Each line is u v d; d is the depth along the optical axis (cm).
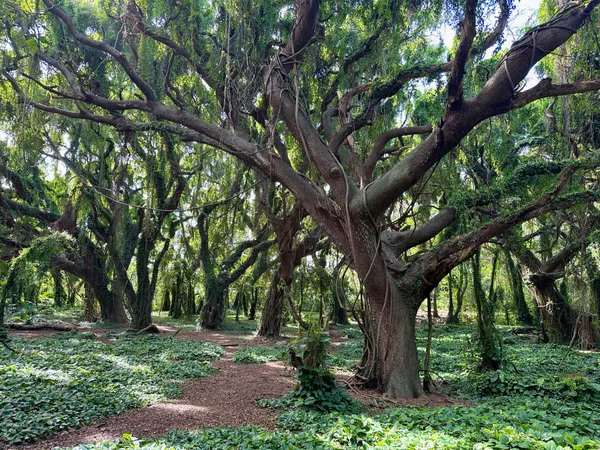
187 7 1358
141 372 1103
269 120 1363
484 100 905
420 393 998
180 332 2344
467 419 690
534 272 2039
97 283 2544
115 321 2573
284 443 580
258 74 1304
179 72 1661
